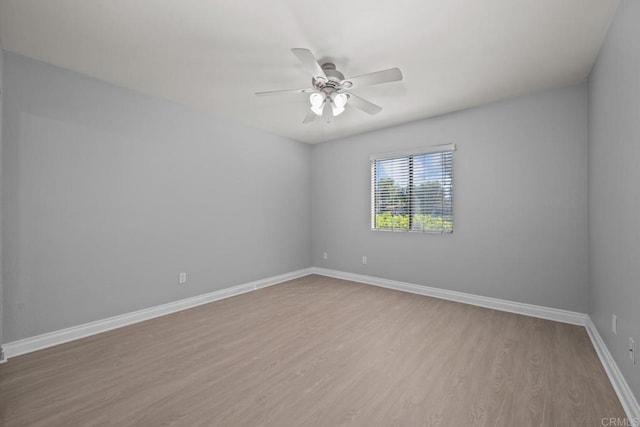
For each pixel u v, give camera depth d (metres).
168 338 2.50
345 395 1.71
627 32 1.56
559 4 1.67
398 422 1.49
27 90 2.25
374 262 4.28
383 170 4.16
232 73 2.51
